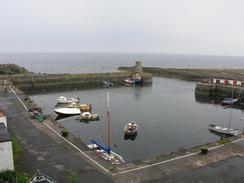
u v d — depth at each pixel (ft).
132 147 93.04
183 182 52.80
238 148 71.61
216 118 138.92
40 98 181.78
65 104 161.79
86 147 70.28
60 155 64.13
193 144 97.66
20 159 60.95
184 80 300.81
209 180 53.88
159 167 59.16
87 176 53.93
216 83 216.95
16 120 93.97
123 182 51.96
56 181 50.75
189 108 161.79
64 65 568.82
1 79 207.82
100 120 129.29
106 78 268.41
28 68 476.95
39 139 74.95
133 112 147.02
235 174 56.75
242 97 185.98
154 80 298.56
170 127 119.55
